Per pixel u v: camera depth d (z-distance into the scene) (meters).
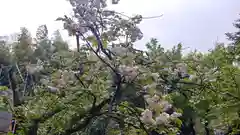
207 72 5.71
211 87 6.08
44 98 5.00
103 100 4.89
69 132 5.03
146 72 4.30
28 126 5.02
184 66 4.98
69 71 4.77
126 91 4.38
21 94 6.39
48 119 5.08
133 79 4.32
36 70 5.52
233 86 7.92
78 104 4.89
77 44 4.95
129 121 4.70
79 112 4.91
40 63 5.57
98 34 4.87
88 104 4.93
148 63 4.70
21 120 5.30
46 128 5.33
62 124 4.98
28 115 4.85
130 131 5.36
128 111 4.76
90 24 4.89
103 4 4.97
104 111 4.87
